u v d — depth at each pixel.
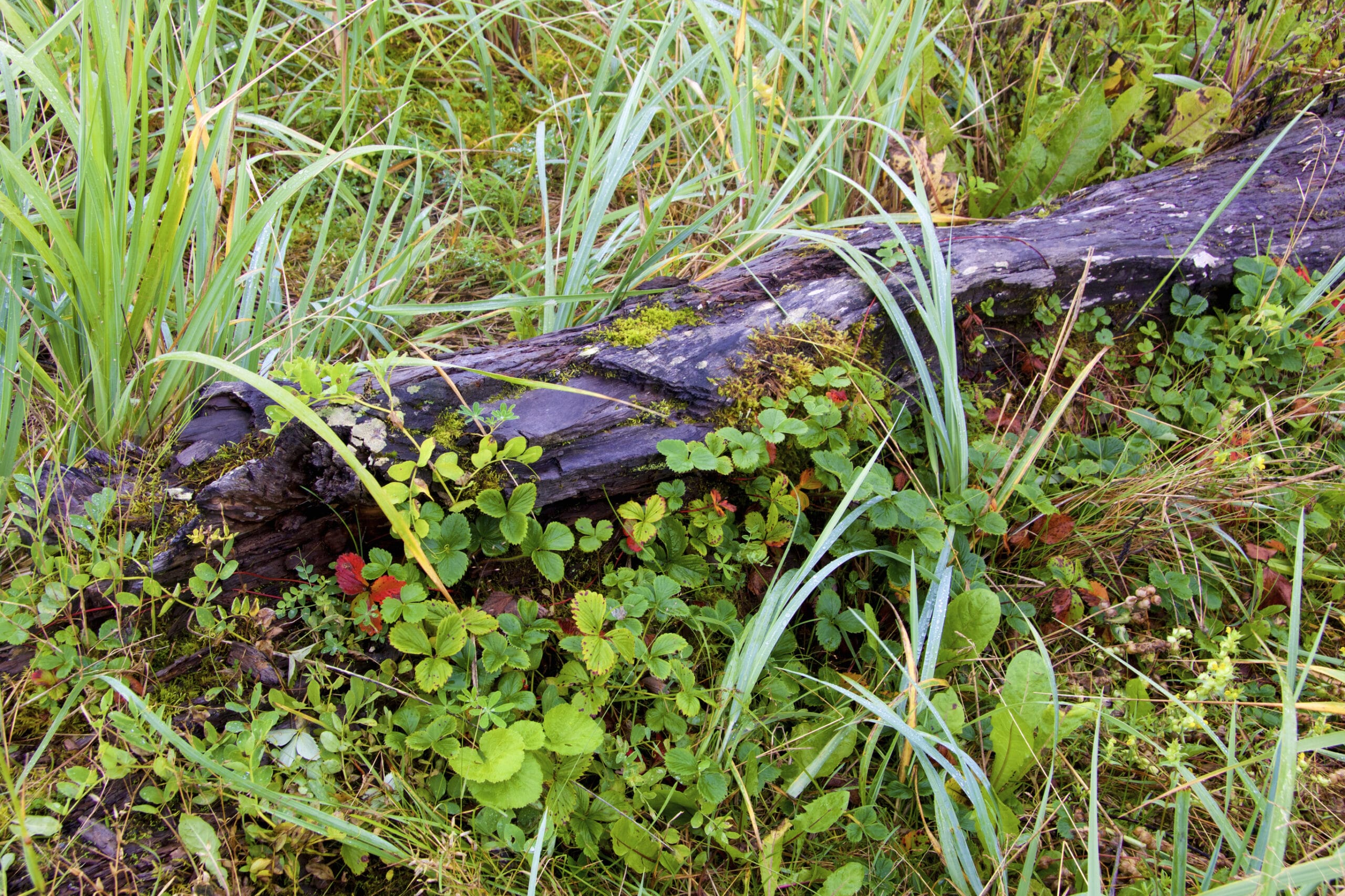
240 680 1.16
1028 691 1.16
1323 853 1.16
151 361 1.15
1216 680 1.13
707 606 1.26
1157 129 1.68
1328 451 1.41
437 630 1.17
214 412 1.22
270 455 1.18
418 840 1.12
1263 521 1.38
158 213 1.19
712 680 1.25
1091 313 1.44
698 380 1.29
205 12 1.17
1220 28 1.63
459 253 1.60
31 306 1.24
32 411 1.24
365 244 1.47
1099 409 1.43
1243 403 1.45
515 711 1.19
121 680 1.13
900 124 1.61
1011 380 1.44
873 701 1.14
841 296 1.36
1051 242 1.44
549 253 1.48
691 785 1.16
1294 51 1.60
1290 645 1.09
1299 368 1.43
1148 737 1.17
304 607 1.19
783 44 1.59
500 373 1.27
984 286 1.39
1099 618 1.30
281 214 1.62
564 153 1.71
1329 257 1.47
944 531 1.25
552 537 1.22
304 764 1.14
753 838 1.17
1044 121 1.63
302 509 1.21
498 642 1.18
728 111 1.60
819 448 1.30
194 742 1.11
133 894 1.08
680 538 1.27
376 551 1.18
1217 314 1.49
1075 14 1.76
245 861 1.11
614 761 1.18
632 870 1.16
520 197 1.68
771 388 1.31
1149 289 1.46
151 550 1.15
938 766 1.20
